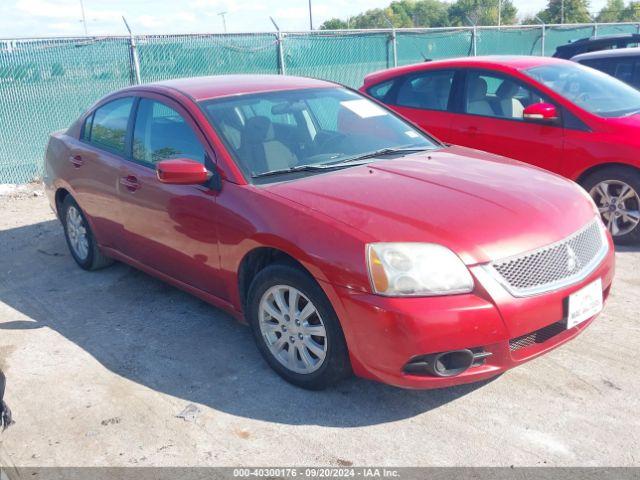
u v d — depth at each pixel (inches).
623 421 128.0
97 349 170.2
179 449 127.1
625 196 229.3
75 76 381.4
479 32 584.4
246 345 168.1
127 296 205.0
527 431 126.7
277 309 146.8
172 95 180.9
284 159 163.5
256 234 143.0
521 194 143.6
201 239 161.5
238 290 155.7
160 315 189.5
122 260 207.0
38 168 378.0
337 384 146.9
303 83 197.2
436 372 123.7
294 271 136.4
